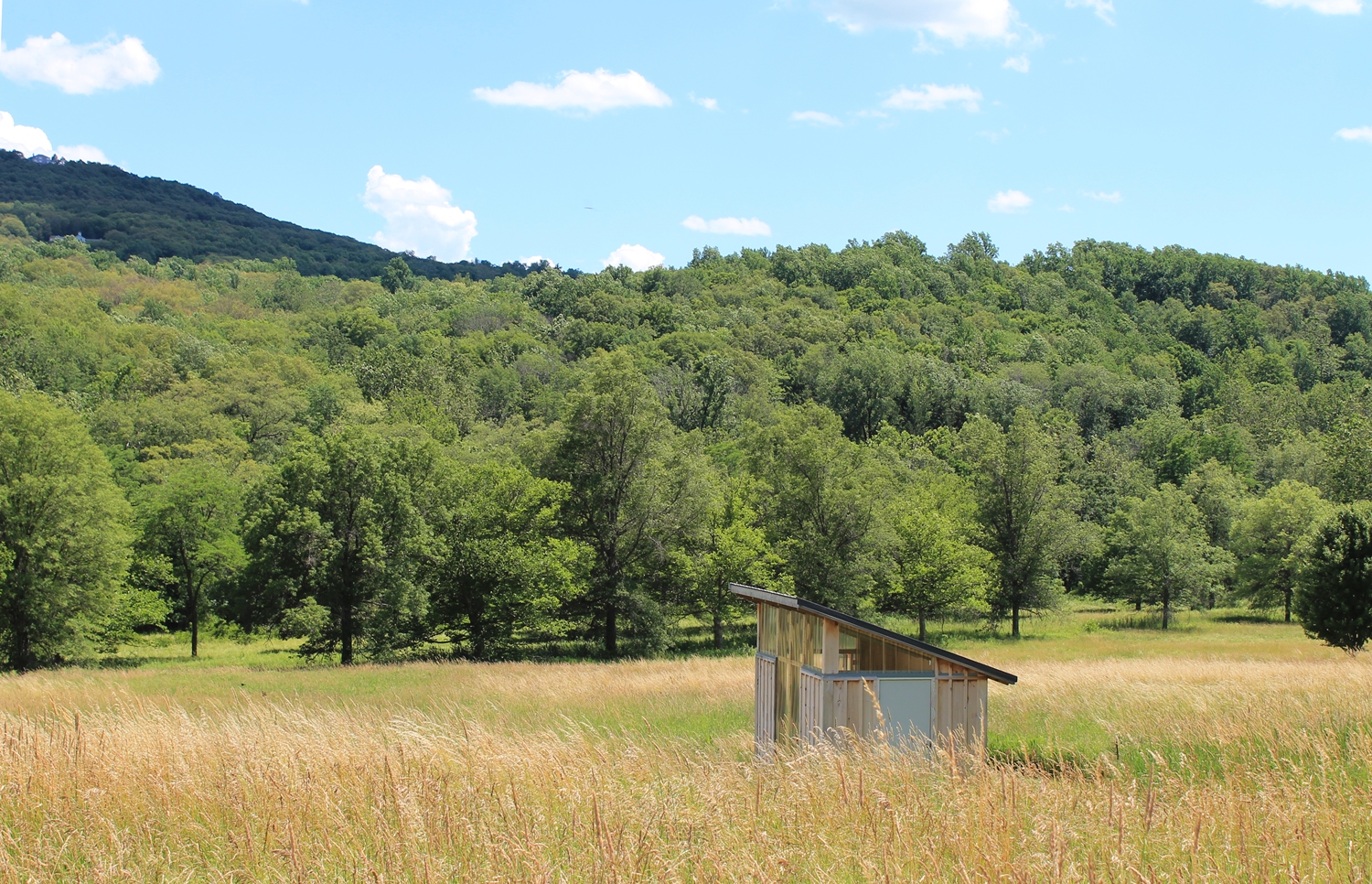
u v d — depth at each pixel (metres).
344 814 6.88
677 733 16.52
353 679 28.78
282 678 29.66
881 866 5.67
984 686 11.32
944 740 10.65
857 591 49.84
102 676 31.25
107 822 6.59
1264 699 14.61
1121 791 7.34
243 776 7.88
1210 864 5.90
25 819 6.93
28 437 41.41
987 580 53.38
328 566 39.25
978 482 59.25
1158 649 44.03
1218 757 11.10
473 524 43.44
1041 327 166.12
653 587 47.94
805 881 5.73
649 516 46.59
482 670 31.12
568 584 42.81
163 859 6.19
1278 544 59.50
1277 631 54.84
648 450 46.53
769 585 46.59
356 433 41.34
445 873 5.71
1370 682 18.03
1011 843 6.09
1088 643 48.09
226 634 53.72
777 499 51.66
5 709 18.83
